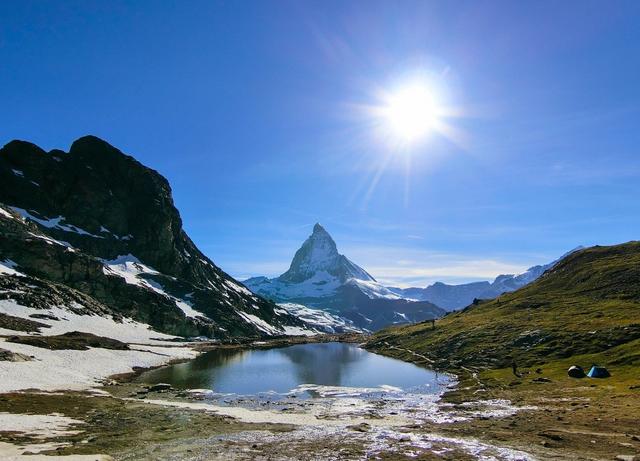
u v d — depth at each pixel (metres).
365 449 33.91
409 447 34.22
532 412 47.53
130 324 172.25
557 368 77.00
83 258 185.38
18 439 35.81
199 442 37.25
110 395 63.78
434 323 178.38
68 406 51.28
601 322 99.81
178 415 50.28
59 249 179.25
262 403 63.22
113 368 91.44
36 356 81.88
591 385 61.09
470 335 122.38
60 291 157.12
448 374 94.19
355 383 83.81
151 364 106.81
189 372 98.06
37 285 151.12
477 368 92.62
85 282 181.12
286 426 44.97
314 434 40.44
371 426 44.75
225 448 35.00
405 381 85.81
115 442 36.88
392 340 167.75
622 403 47.31
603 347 83.56
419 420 48.47
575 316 113.88
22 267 164.38
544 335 100.81
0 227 173.00
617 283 137.38
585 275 158.25
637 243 177.25
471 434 38.62
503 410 50.88
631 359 71.81
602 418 40.91
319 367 109.81
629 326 89.38
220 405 60.88
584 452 30.52
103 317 160.50
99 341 118.38
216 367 108.56
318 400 66.00
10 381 61.16
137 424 44.62
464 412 51.72
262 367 109.62
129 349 118.38
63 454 31.92
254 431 41.94
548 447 32.47
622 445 31.64
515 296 175.88
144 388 73.88
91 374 80.88
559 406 49.78
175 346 155.38
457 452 32.28
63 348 95.06
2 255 163.25
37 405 50.00
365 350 165.75
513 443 34.38
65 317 139.62
